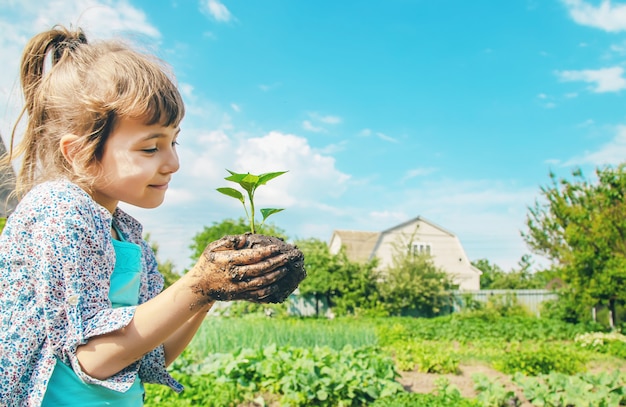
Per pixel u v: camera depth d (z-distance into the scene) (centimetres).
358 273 2584
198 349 968
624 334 1705
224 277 117
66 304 118
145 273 169
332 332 1281
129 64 136
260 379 679
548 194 2003
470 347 1431
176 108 139
